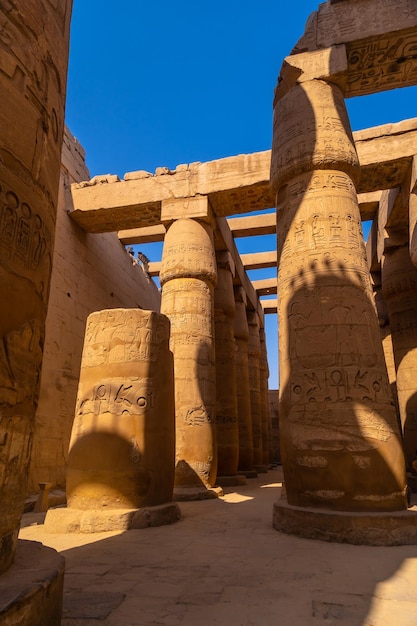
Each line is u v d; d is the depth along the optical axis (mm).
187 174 11547
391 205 10844
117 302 15055
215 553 4148
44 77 2662
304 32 7820
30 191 2389
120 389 6047
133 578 3379
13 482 2123
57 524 5406
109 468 5742
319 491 5023
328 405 5242
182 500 8562
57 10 2953
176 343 10102
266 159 11023
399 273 11094
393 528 4484
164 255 11023
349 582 3207
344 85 7406
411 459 10031
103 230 13047
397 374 10898
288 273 6184
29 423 2301
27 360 2279
